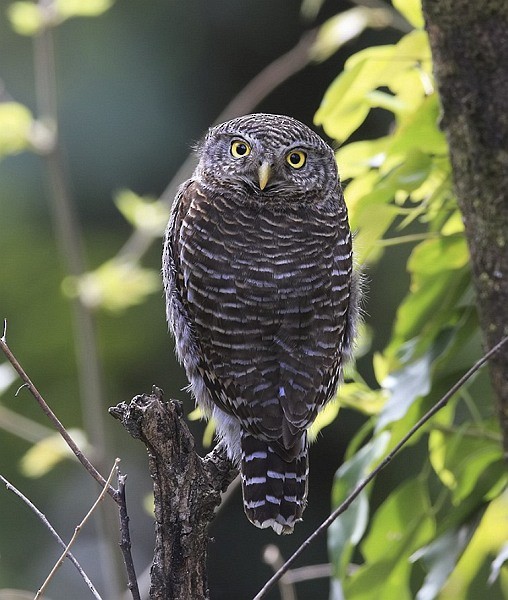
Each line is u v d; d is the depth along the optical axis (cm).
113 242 1948
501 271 790
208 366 820
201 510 671
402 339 929
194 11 2014
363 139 1831
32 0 1655
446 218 934
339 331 836
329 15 2038
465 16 775
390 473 1717
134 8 2002
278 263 831
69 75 1955
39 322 1848
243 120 909
